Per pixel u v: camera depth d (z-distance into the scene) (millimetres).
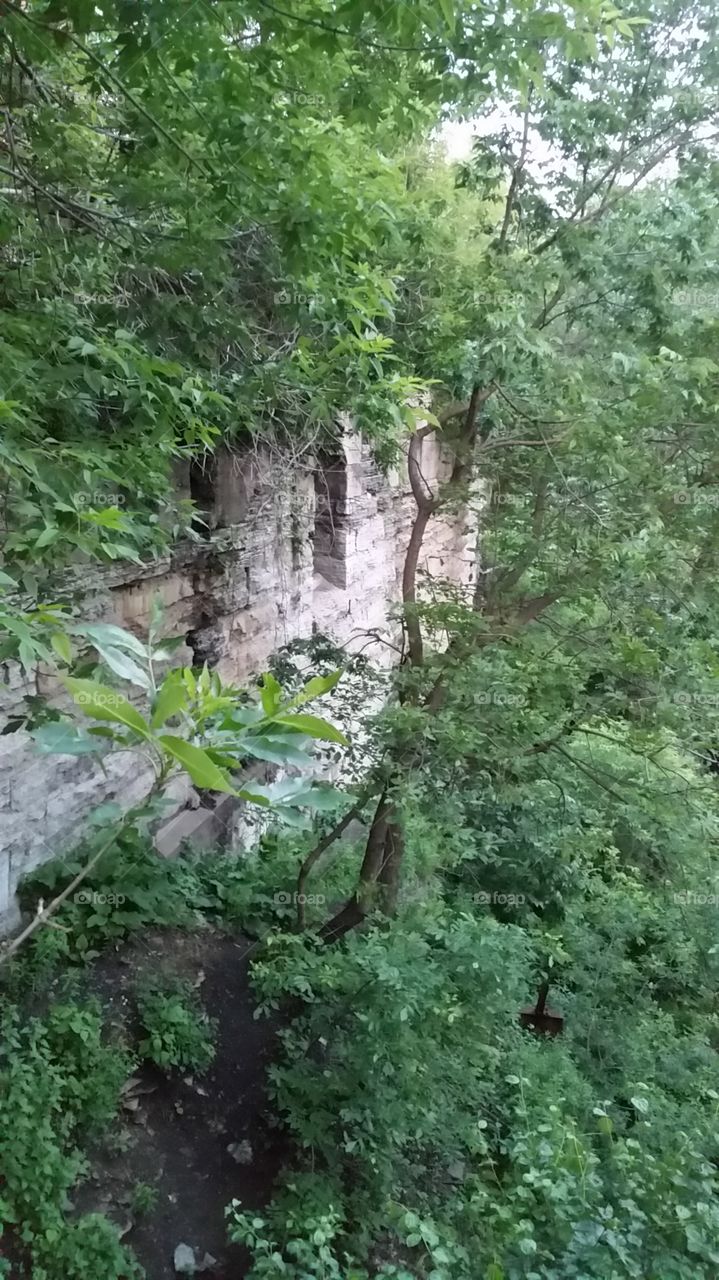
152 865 6457
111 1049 5051
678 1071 6562
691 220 5512
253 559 8094
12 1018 4879
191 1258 4473
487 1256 3865
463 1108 5441
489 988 5391
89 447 3410
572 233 5562
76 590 4605
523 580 6523
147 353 3496
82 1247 4113
